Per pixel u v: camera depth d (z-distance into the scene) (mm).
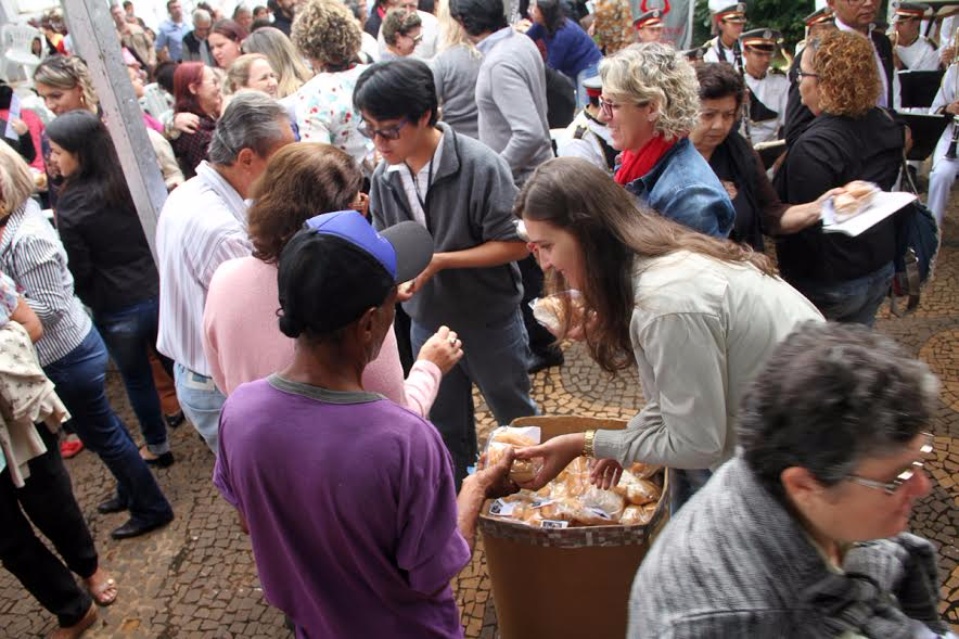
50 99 3645
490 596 2529
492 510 1910
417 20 4477
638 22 5832
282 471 1176
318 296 1125
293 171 1569
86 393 2646
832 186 2443
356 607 1323
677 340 1415
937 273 4328
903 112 4133
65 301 2496
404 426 1183
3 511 2271
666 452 1562
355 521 1172
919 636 942
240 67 3916
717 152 2465
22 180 2293
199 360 2219
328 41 3674
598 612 1862
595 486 1912
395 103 2119
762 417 872
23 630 2641
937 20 5473
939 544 2537
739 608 873
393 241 1617
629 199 1543
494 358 2646
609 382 3711
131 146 2551
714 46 5133
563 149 3139
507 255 2396
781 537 885
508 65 3266
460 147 2311
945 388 3342
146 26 9188
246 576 2777
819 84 2447
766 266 1527
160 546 2957
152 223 2709
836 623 889
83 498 3287
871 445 794
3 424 2102
